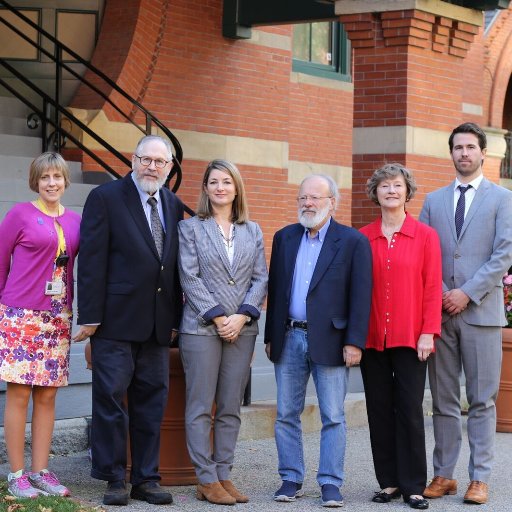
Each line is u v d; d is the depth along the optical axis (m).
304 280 6.68
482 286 6.78
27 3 11.71
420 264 6.66
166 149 6.48
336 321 6.58
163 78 11.97
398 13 10.38
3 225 6.39
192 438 6.58
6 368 6.30
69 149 11.11
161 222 6.58
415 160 10.58
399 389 6.68
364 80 10.66
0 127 10.71
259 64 13.14
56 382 6.42
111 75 11.48
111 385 6.38
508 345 9.27
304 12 12.26
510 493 7.05
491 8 10.91
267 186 13.31
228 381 6.66
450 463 6.97
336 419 6.63
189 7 12.21
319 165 15.12
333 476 6.64
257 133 13.16
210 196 6.66
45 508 6.02
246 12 12.64
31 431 7.00
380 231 6.78
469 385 6.94
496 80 17.97
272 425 8.71
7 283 6.38
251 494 6.86
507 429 9.33
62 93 11.61
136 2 11.69
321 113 15.13
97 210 6.39
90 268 6.36
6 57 11.66
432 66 10.70
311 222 6.61
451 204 7.02
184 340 6.60
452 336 6.93
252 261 6.70
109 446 6.40
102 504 6.42
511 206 6.88
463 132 6.94
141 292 6.41
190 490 6.89
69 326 6.51
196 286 6.52
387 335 6.62
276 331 6.73
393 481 6.79
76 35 11.78
